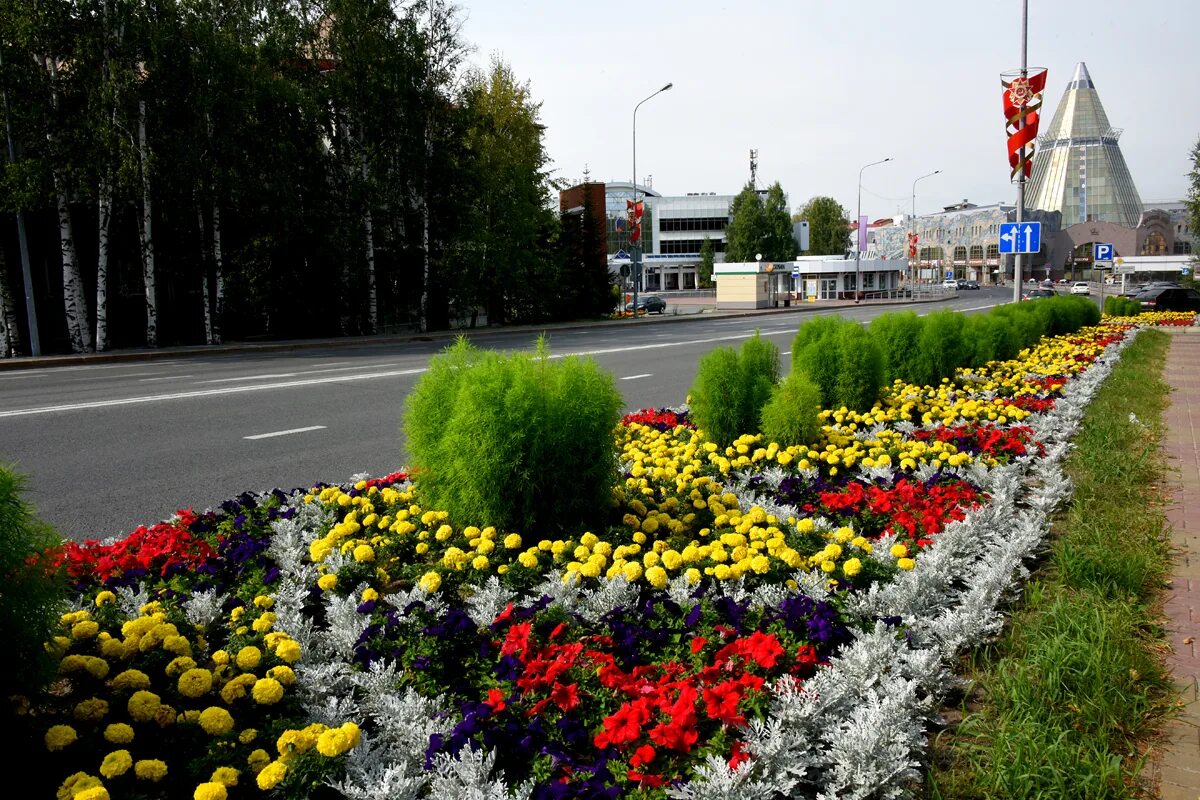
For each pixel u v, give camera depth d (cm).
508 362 491
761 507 534
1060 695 306
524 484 455
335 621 365
